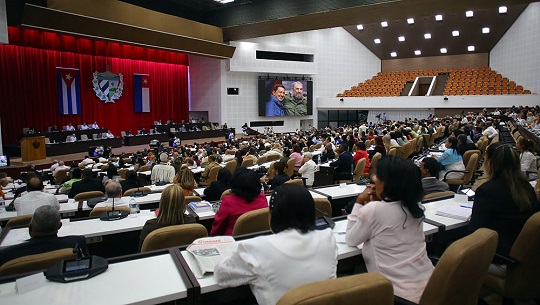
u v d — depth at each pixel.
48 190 7.30
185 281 2.14
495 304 3.09
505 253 2.74
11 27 14.99
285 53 25.42
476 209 2.85
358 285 1.52
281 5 17.45
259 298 1.90
